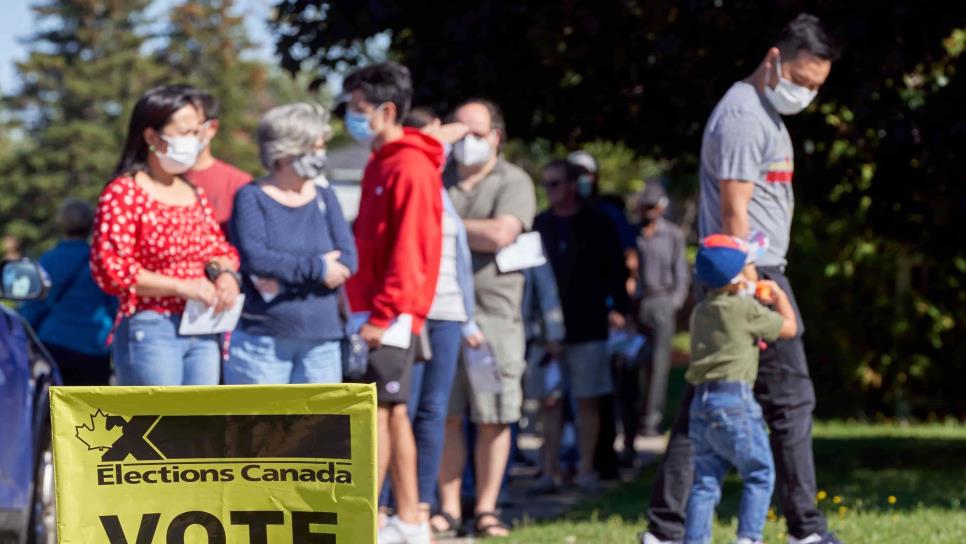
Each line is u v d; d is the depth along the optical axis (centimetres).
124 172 1520
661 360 3391
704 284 1459
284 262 1593
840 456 2820
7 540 1527
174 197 1545
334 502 955
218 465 966
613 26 2280
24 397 1608
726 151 1494
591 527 1928
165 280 1497
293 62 2461
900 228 2458
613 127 2648
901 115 2108
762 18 2144
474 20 2270
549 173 2472
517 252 2038
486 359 1947
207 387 959
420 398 1833
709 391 1470
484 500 2022
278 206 1611
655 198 3275
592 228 2488
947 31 2108
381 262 1738
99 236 1488
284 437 961
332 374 1664
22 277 1697
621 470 2873
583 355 2494
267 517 966
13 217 17125
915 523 1808
